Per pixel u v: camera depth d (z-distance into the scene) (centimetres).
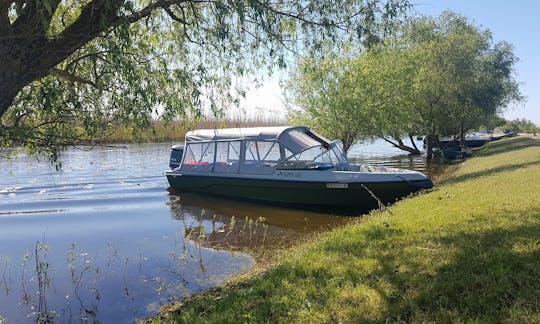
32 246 955
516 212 700
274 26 587
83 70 534
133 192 1647
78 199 1517
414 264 522
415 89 2402
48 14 399
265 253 859
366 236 705
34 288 698
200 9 595
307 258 636
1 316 602
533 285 413
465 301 409
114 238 1016
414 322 384
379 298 445
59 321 583
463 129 3434
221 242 961
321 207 1299
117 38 473
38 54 419
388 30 621
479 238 575
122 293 670
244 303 503
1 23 387
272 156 1386
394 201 1230
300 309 450
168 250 903
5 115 471
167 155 3078
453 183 1412
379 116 2091
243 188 1437
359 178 1237
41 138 471
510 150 2598
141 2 553
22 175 2075
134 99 529
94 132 510
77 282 721
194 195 1583
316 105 2042
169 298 639
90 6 434
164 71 604
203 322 475
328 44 611
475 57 2898
